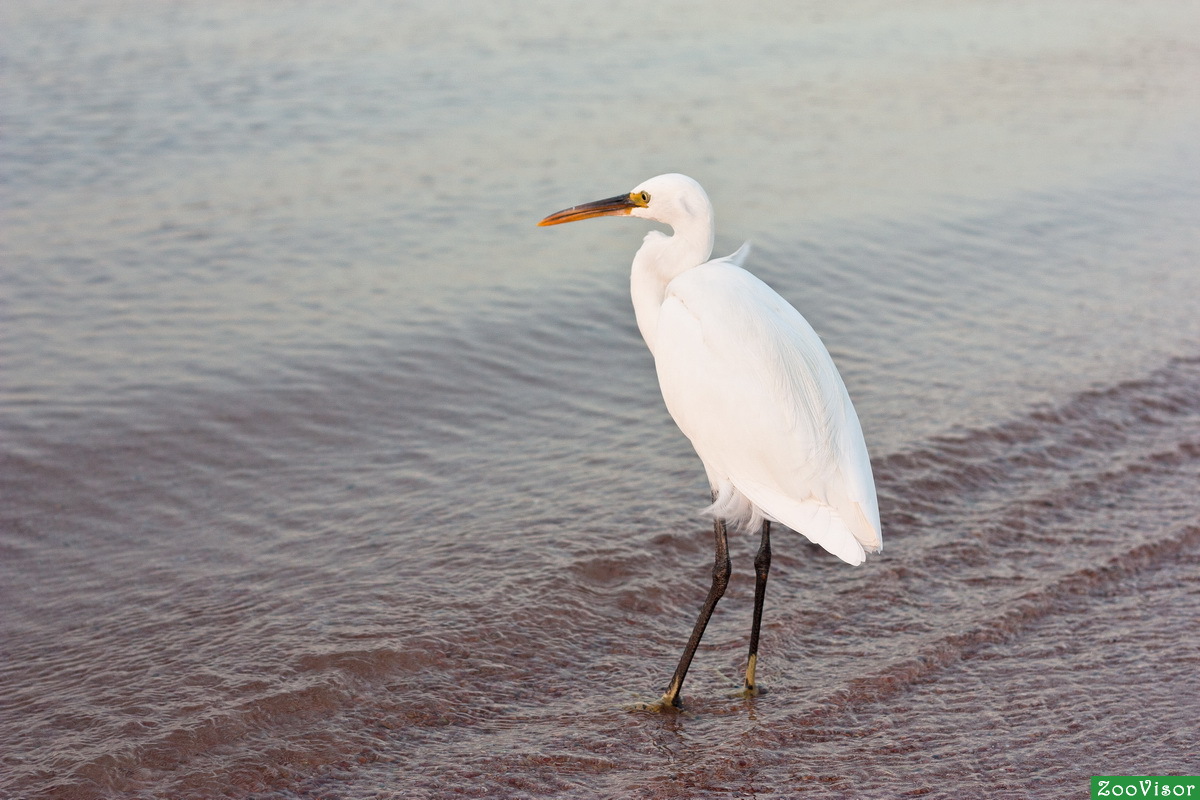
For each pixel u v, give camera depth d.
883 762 7.10
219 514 10.16
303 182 18.91
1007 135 24.12
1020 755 7.12
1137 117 26.00
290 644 8.24
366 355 13.38
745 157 21.41
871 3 36.09
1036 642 8.46
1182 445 11.79
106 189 18.08
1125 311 15.70
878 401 12.72
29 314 13.89
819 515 7.41
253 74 24.44
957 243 18.22
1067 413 12.42
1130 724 7.40
